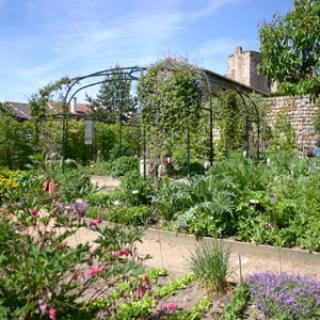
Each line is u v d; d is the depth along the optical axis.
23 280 2.02
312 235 4.48
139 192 6.52
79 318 2.32
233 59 28.95
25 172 8.97
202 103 8.95
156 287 3.43
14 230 2.26
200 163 11.01
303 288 2.81
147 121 8.88
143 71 8.78
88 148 15.97
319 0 6.78
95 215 6.05
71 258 2.07
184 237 5.12
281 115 14.96
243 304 2.94
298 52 6.99
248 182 5.96
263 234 4.74
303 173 6.80
